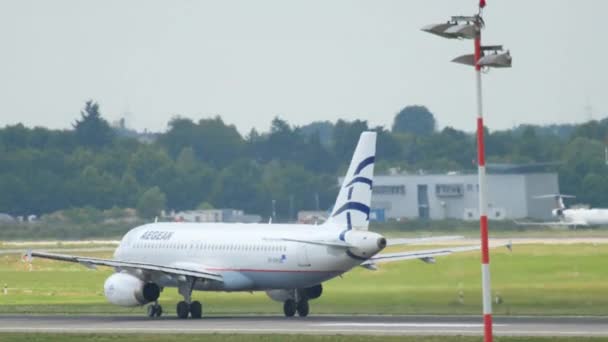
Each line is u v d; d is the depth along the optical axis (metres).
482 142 121.75
